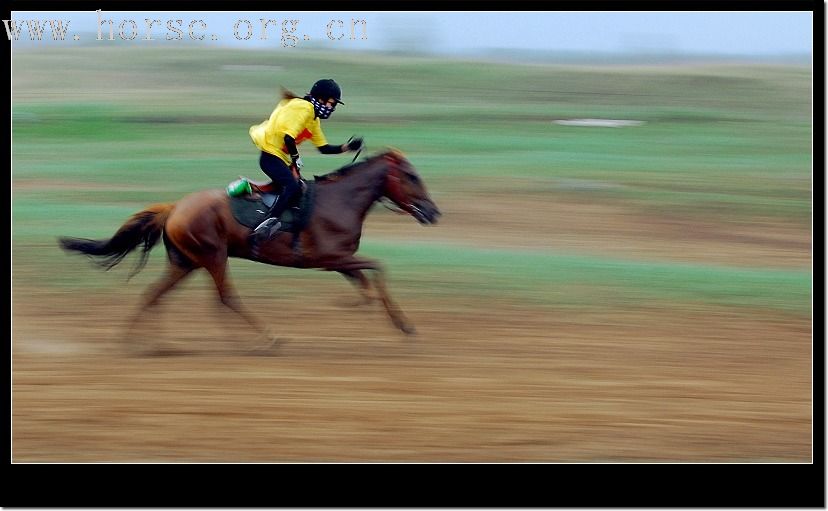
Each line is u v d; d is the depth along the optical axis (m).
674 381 9.12
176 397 8.46
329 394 8.60
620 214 17.39
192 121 27.50
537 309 11.66
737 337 10.60
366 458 7.31
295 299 12.11
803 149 24.27
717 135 26.39
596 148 24.19
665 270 13.54
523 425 7.95
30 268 13.17
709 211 17.73
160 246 14.33
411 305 11.81
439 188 19.28
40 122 26.59
